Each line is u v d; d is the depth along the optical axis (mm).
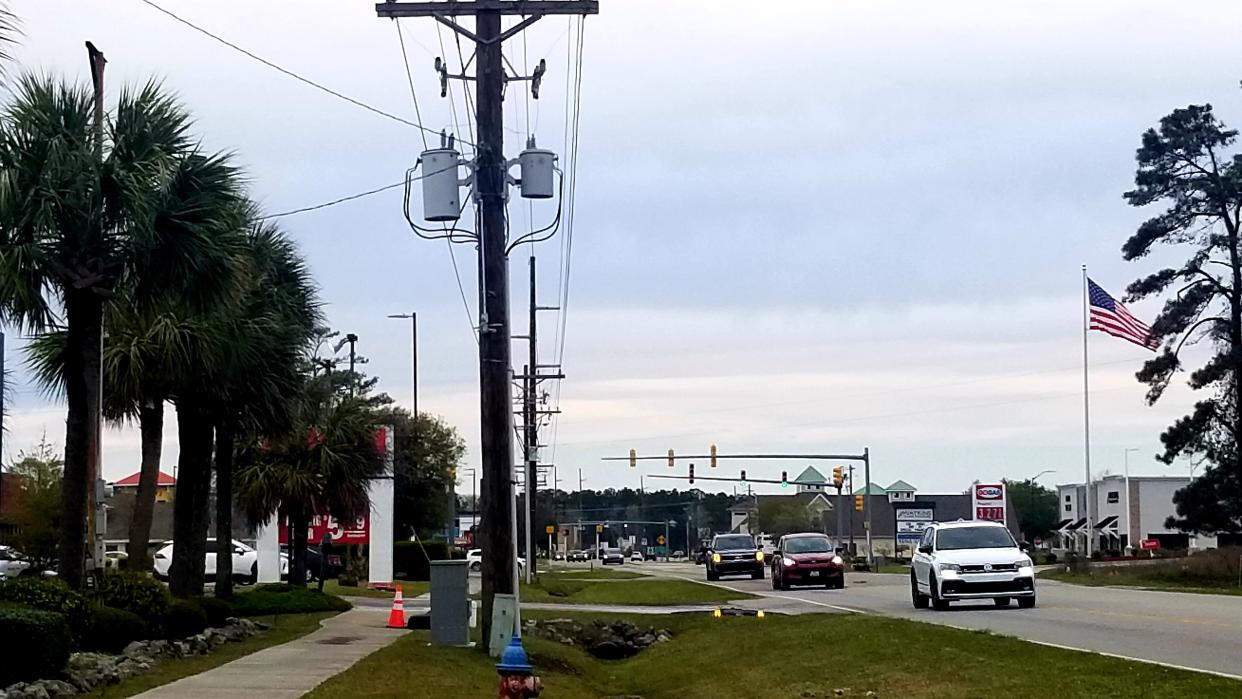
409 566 62031
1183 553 80688
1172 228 57000
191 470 25875
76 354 19844
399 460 69188
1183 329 56938
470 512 109375
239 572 48438
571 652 24984
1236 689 14062
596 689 21234
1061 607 30156
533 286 59844
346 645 22250
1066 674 16266
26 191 19016
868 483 82000
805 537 46219
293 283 28438
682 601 38438
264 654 20562
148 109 20516
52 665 15727
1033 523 141375
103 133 20141
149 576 21312
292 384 27781
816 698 17609
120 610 19500
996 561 29703
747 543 57312
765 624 27438
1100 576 52688
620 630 29438
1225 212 56812
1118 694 14523
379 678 17406
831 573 44625
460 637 21625
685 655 24812
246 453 35938
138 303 20719
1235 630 22359
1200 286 56594
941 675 17609
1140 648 19344
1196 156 57344
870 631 23031
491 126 21016
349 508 36688
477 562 70938
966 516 128500
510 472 21281
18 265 18609
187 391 25469
